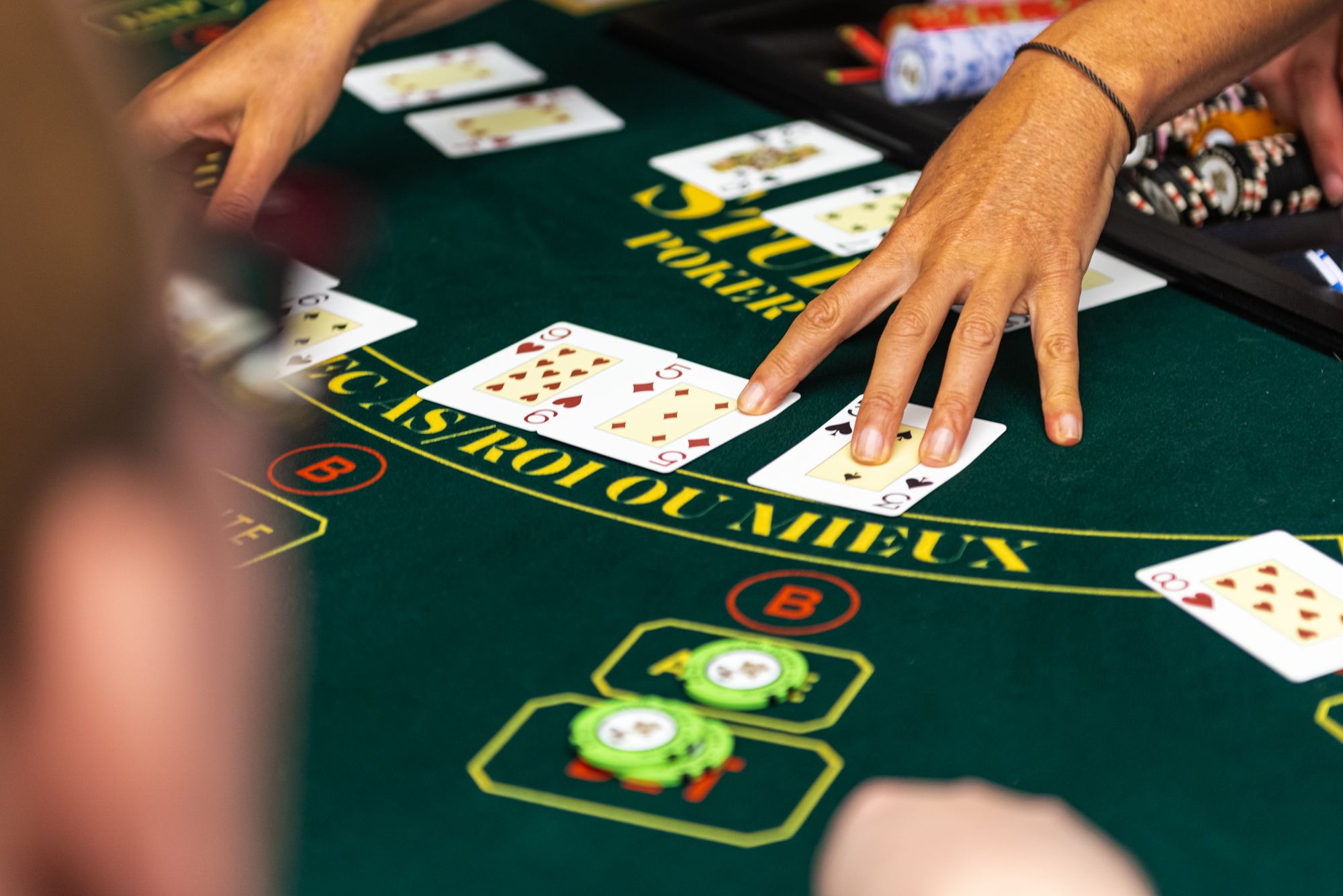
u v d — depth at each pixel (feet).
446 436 6.62
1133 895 2.28
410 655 5.06
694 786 4.39
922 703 4.77
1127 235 8.27
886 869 2.40
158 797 0.92
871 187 9.46
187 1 12.84
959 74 11.10
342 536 5.80
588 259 8.50
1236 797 4.34
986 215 6.89
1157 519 5.87
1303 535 5.75
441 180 9.58
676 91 11.02
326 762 4.51
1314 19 7.93
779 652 5.05
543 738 4.62
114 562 0.87
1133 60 7.37
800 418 6.74
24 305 0.81
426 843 4.17
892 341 6.53
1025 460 6.31
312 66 8.25
